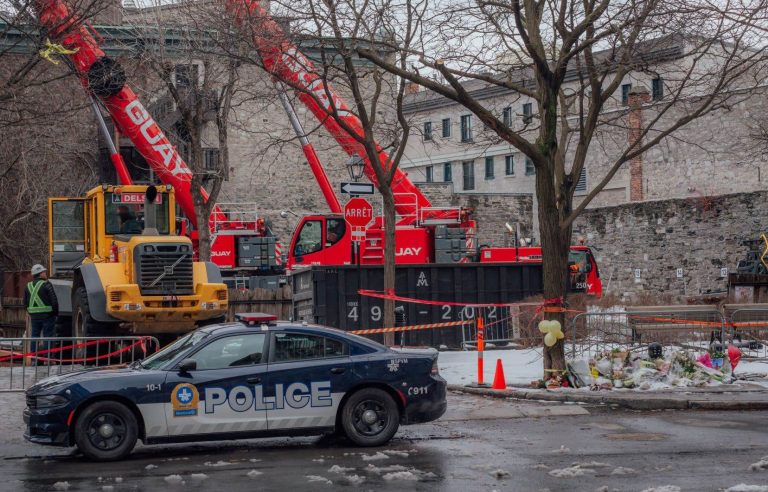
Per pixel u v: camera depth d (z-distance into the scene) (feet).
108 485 34.86
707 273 167.73
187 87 102.42
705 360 64.18
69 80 104.73
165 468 38.65
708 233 167.94
